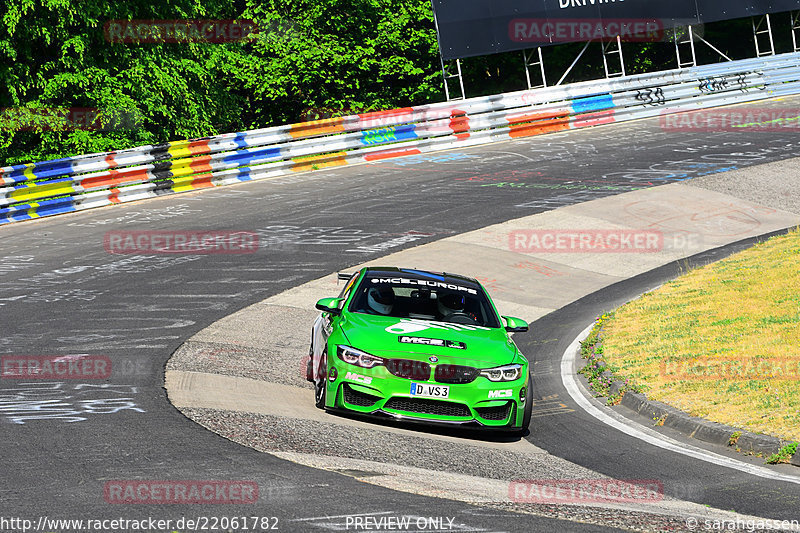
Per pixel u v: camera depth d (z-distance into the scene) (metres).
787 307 36.94
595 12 96.50
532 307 42.53
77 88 75.50
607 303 42.72
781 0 107.19
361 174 72.44
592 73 118.06
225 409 23.41
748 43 125.75
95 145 75.25
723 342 33.16
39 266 45.25
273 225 55.50
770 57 102.88
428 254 49.06
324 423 22.95
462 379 23.39
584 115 91.62
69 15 70.94
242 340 33.50
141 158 64.50
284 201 62.66
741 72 100.50
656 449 23.91
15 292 39.91
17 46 73.19
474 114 84.94
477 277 46.12
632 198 62.31
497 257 49.44
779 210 60.16
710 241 53.91
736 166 70.81
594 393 30.17
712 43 124.44
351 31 100.00
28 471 17.23
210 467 18.00
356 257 48.06
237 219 57.25
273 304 39.25
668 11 99.88
